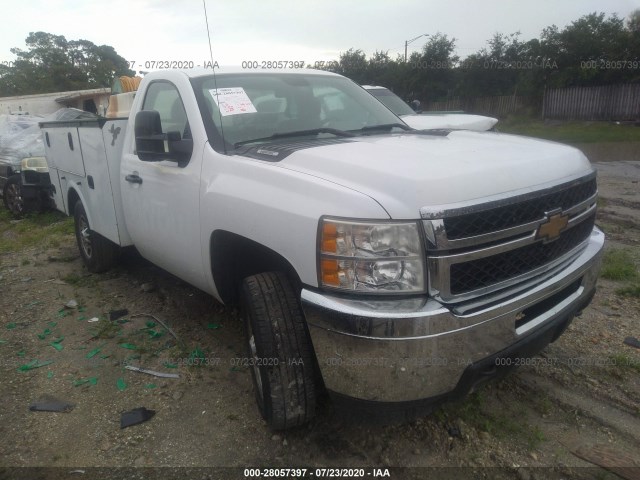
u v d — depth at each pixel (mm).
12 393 3227
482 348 2223
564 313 2619
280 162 2631
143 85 3922
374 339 2066
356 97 3963
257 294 2516
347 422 2836
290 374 2475
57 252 6320
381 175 2229
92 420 2947
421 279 2119
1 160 9297
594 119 24406
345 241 2133
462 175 2238
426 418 2842
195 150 3139
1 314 4430
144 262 5637
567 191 2596
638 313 3988
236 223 2680
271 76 3727
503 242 2268
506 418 2834
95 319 4254
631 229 6246
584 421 2799
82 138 4617
